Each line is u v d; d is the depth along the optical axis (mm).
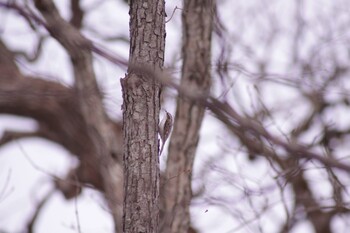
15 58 10328
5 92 12219
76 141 14641
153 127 5902
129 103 5914
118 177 11367
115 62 5832
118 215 9648
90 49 5965
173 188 10008
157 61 5973
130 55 6008
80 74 11523
